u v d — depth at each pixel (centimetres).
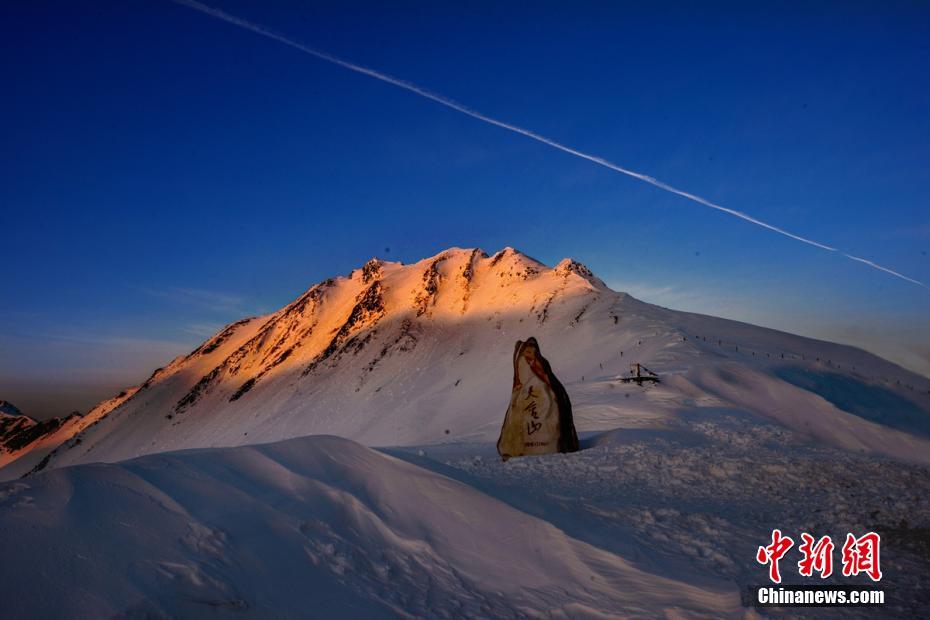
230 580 595
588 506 1134
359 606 627
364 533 767
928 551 948
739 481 1486
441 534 803
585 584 762
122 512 645
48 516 599
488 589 724
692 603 726
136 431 17900
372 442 9975
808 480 1474
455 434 3891
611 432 2502
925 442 3650
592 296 13588
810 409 4191
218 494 741
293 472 841
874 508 1194
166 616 522
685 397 3706
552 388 2066
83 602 504
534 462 1833
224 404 17112
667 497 1320
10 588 496
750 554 916
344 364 15750
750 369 5062
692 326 8994
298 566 659
